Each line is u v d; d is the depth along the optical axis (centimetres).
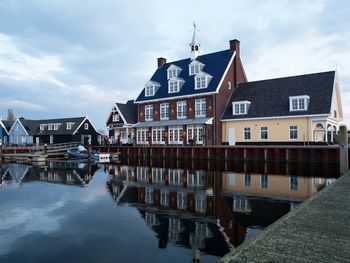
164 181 2212
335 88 3869
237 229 1039
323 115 3541
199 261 794
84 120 6875
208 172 2766
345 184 1341
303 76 4059
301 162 3256
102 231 1034
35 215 1242
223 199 1548
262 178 2323
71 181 2234
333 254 555
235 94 4559
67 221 1153
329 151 3106
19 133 7556
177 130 4684
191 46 5200
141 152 4672
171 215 1230
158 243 920
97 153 4544
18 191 1795
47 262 799
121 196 1641
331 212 855
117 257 824
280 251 568
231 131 4294
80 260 810
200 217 1195
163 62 5675
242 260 528
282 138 3847
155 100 4997
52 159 4628
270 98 4125
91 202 1487
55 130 7000
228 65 4572
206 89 4447
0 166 3547
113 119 5791
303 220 775
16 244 923
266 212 1270
